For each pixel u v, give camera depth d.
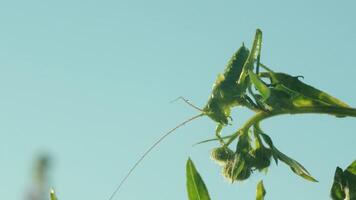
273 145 0.37
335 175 0.36
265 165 0.36
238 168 0.36
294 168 0.37
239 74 0.37
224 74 0.37
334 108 0.36
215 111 0.37
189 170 0.34
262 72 0.37
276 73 0.37
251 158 0.37
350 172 0.36
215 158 0.37
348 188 0.36
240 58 0.37
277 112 0.37
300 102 0.37
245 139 0.37
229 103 0.37
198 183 0.34
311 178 0.36
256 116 0.37
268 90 0.36
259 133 0.37
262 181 0.35
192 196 0.34
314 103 0.36
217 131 0.37
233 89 0.37
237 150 0.37
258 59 0.37
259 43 0.37
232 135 0.37
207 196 0.34
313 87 0.36
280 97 0.36
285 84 0.37
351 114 0.36
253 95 0.37
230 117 0.37
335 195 0.36
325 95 0.36
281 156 0.37
